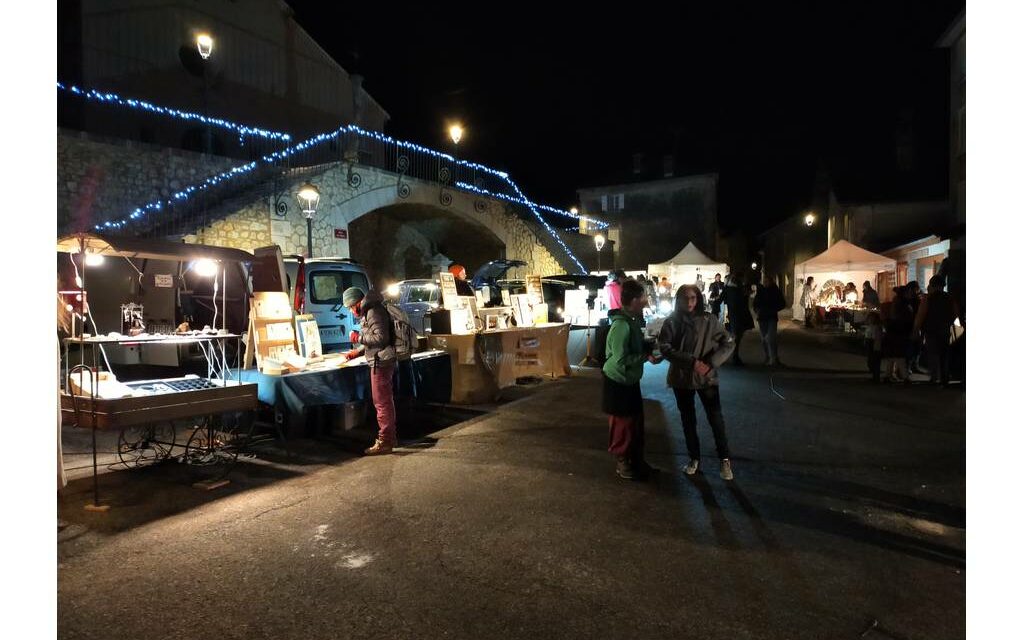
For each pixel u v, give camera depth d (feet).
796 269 79.15
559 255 96.68
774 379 34.94
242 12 66.28
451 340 28.02
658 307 60.75
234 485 16.92
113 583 11.34
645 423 24.38
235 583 11.36
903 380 33.01
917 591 11.20
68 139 39.65
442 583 11.41
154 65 57.98
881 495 16.20
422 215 72.95
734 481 17.28
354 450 20.51
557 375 35.40
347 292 20.36
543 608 10.53
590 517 14.61
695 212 116.57
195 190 47.26
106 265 22.77
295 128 72.23
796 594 11.05
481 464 18.84
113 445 21.15
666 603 10.71
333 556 12.51
